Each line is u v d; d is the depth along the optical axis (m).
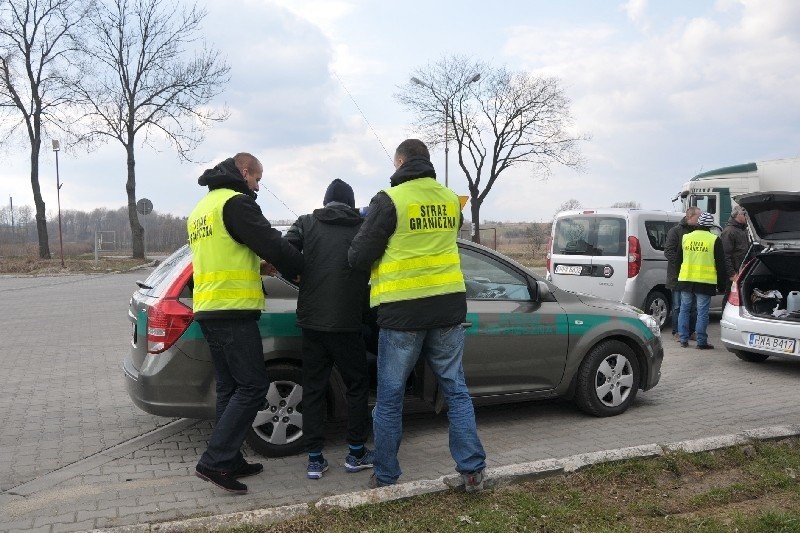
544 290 5.71
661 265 10.63
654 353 6.18
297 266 4.27
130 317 5.26
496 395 5.55
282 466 4.77
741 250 10.43
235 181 4.28
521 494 3.94
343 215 4.41
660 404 6.41
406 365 4.03
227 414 4.18
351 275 4.33
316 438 4.46
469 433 3.99
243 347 4.20
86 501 4.15
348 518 3.64
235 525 3.55
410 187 3.98
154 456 5.02
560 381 5.79
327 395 5.03
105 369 8.16
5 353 9.18
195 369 4.73
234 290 4.14
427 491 3.91
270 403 4.89
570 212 11.34
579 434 5.45
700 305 9.42
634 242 10.35
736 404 6.39
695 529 3.54
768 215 8.50
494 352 5.49
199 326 4.69
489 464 4.74
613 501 3.93
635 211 10.57
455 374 4.08
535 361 5.65
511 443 5.23
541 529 3.54
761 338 7.87
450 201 4.08
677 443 4.66
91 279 23.88
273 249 4.11
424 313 3.93
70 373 7.93
